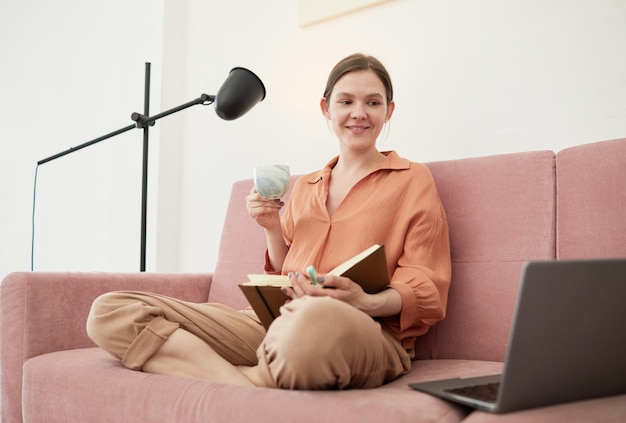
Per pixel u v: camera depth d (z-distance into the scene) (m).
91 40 3.38
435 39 2.03
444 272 1.32
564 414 0.74
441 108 2.00
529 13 1.85
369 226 1.35
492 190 1.43
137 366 1.13
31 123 3.73
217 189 2.63
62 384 1.21
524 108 1.84
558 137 1.77
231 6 2.65
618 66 1.69
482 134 1.91
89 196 3.27
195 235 2.69
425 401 0.84
